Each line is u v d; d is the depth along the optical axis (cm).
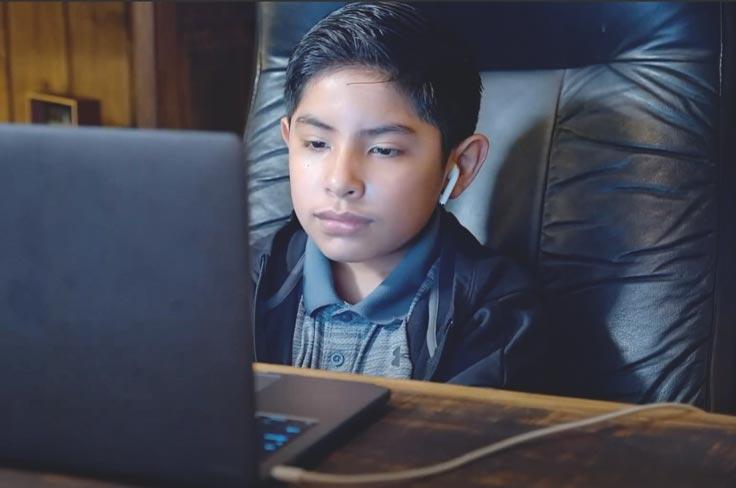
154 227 76
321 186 128
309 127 128
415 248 132
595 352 139
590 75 143
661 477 85
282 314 137
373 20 127
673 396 135
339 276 135
